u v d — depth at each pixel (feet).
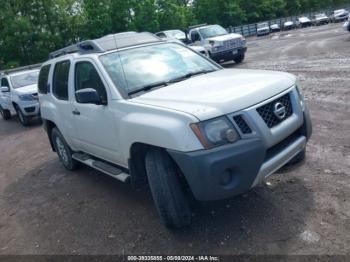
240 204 13.94
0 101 49.29
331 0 291.38
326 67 40.70
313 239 11.23
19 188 21.22
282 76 13.76
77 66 17.42
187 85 14.01
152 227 13.65
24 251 13.96
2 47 148.05
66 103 18.61
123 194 17.20
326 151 17.39
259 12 241.55
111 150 15.43
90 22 162.50
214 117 11.02
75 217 15.83
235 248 11.54
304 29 166.61
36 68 50.24
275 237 11.68
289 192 14.17
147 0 168.66
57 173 22.34
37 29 149.89
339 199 13.10
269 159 11.89
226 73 15.43
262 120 11.53
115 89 14.47
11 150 31.53
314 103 26.43
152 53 16.60
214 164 10.71
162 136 11.52
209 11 222.69
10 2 150.10
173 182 12.00
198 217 13.58
